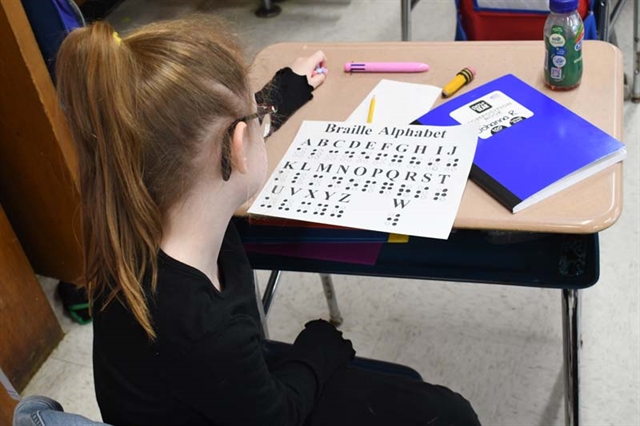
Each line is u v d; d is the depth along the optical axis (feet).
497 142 3.78
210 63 2.78
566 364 4.42
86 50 2.62
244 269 3.50
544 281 3.95
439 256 4.20
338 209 3.56
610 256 6.72
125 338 3.00
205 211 2.97
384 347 6.31
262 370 3.15
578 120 3.84
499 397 5.79
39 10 5.61
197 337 2.88
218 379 2.96
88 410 6.17
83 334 6.83
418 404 3.90
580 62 4.03
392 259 4.23
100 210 2.83
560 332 6.18
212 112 2.77
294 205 3.63
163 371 2.98
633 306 6.28
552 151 3.66
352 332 6.48
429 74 4.48
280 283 7.03
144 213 2.79
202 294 2.95
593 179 3.54
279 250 4.30
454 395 4.02
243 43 3.33
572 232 3.33
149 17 11.19
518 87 4.16
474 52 4.59
